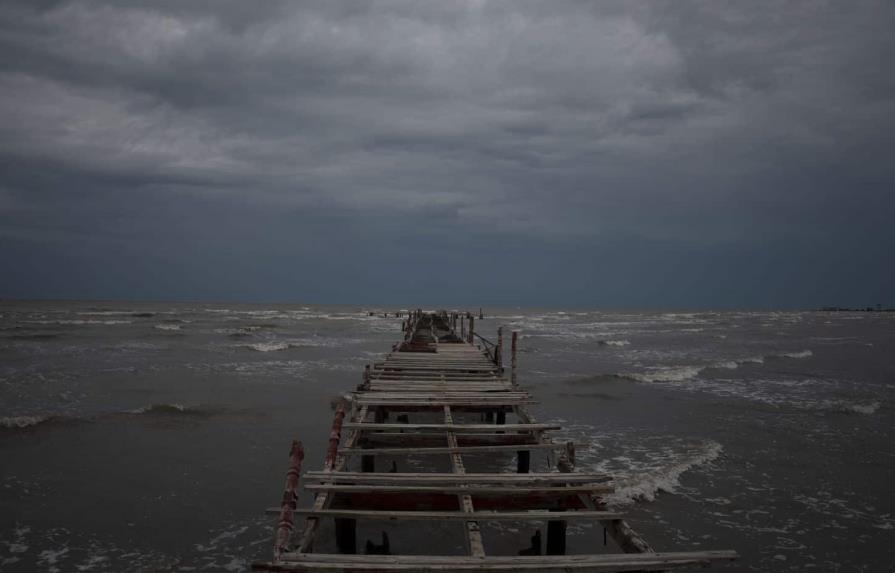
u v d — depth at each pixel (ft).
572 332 203.82
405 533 29.35
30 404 58.23
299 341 134.72
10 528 29.63
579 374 92.38
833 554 28.66
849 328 257.96
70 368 82.17
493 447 24.85
